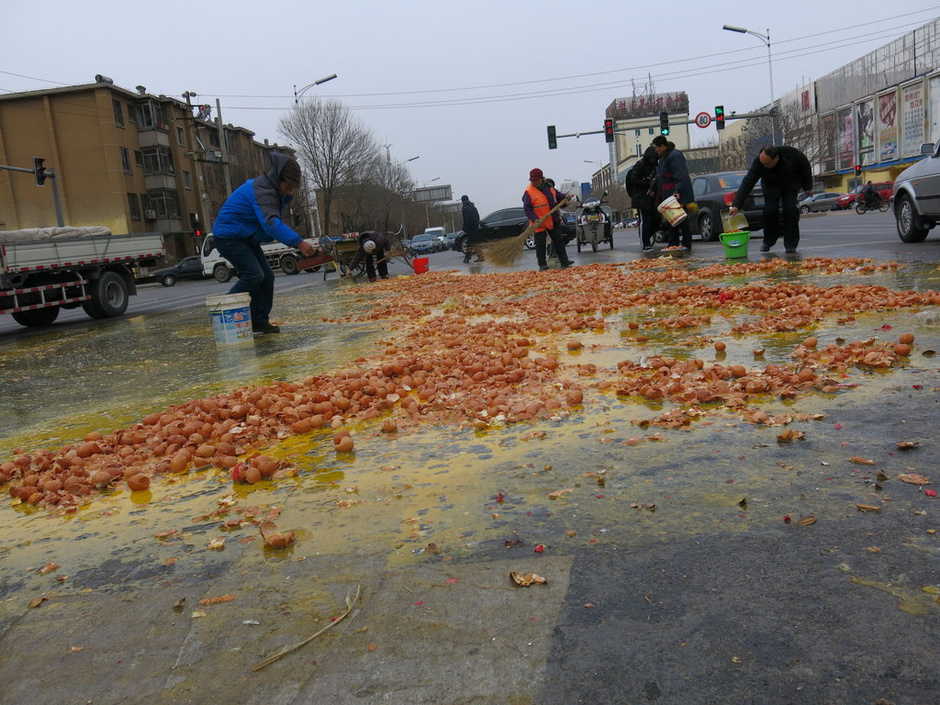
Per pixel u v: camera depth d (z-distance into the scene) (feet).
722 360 13.96
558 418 11.23
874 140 201.67
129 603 6.80
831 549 6.49
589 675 5.16
